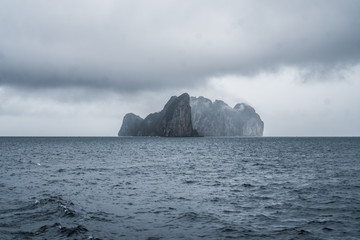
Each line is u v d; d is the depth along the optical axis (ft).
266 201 65.00
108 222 49.16
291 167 137.18
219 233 43.34
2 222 48.32
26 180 97.81
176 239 40.96
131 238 41.27
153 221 49.85
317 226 46.19
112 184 89.76
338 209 56.85
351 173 112.57
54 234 42.63
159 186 86.28
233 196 71.05
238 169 131.85
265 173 116.37
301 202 63.36
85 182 93.71
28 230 44.32
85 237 41.45
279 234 42.63
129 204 62.69
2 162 165.17
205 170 128.67
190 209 58.18
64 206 58.95
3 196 69.92
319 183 88.84
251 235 42.32
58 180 97.96
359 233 42.78
